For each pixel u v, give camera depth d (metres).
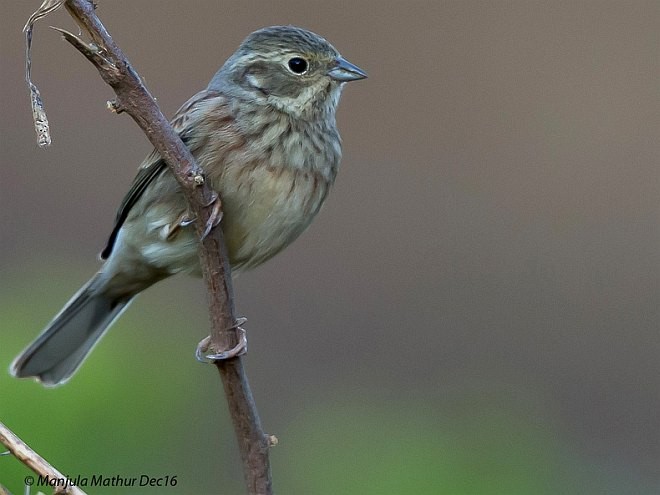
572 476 12.43
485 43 19.64
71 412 9.16
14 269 12.91
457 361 15.27
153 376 9.66
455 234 17.41
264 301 15.77
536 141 19.03
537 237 17.64
